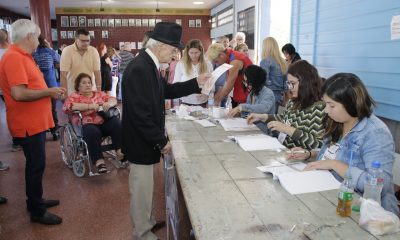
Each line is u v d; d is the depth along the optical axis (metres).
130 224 2.61
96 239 2.41
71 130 3.48
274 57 3.99
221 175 1.56
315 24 4.07
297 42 4.62
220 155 1.87
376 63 2.96
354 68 3.31
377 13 2.91
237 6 8.29
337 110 1.49
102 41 11.71
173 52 1.99
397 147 2.78
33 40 2.32
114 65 8.38
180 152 1.93
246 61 3.54
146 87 1.81
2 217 2.72
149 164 1.97
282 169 1.60
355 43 3.27
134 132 1.91
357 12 3.22
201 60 3.44
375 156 1.41
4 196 3.11
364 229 1.07
